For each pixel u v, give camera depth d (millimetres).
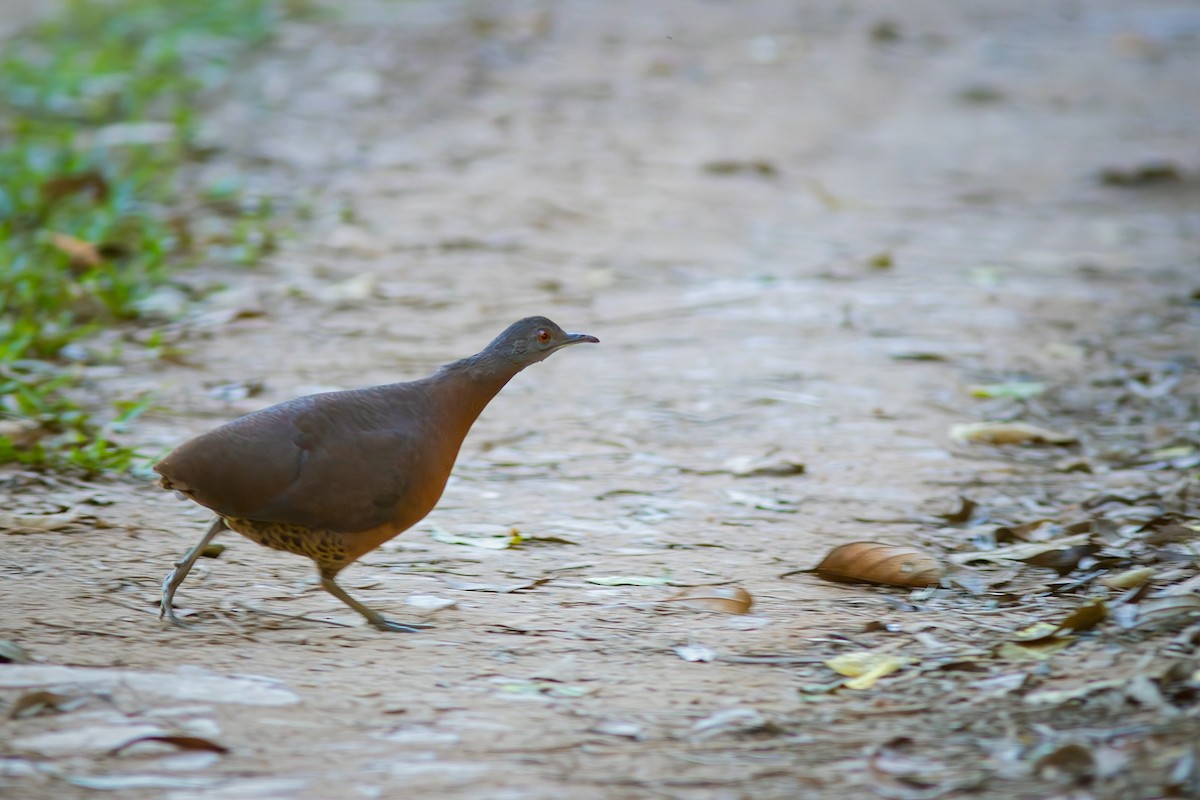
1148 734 5680
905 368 13266
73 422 10711
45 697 6004
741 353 13680
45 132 20922
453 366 7531
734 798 5305
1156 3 33469
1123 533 9094
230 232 17422
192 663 6652
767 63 27281
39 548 8453
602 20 29828
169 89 24125
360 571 8422
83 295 14352
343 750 5715
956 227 18969
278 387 12336
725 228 18578
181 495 8359
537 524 9422
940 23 30859
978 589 8195
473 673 6691
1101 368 13367
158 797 5258
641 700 6371
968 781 5398
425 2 30859
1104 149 23109
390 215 18641
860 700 6375
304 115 23281
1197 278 16609
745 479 10500
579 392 12617
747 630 7430
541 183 20328
